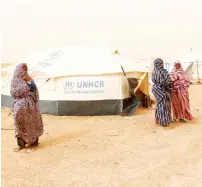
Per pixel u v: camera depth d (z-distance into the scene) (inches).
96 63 404.8
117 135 281.3
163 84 298.2
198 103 479.2
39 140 270.5
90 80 384.8
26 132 238.4
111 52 444.1
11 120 367.2
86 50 447.5
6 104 451.2
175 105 322.0
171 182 170.7
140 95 448.1
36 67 424.5
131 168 194.9
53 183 173.8
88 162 208.4
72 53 443.2
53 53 461.1
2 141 270.8
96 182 173.6
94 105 384.8
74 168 197.5
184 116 321.7
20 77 234.2
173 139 261.9
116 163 205.0
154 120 345.7
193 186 164.1
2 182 174.1
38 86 403.2
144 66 446.6
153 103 481.4
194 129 295.7
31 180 178.4
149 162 205.3
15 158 220.5
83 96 385.1
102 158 216.2
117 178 178.7
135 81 394.0
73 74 388.5
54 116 388.2
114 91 381.1
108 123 337.1
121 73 382.3
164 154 221.6
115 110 382.9
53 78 393.1
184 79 319.3
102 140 264.7
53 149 240.8
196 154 219.3
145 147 240.7
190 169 189.9
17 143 241.8
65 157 220.5
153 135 277.9
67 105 388.5
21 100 234.7
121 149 236.7
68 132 298.4
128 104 393.4
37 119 246.4
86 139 269.3
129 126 318.7
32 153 231.5
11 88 234.1
